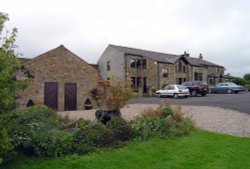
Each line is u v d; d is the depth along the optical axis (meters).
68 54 20.45
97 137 7.01
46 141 6.29
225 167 5.93
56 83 19.66
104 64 41.75
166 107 10.45
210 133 9.09
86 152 6.57
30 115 6.91
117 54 39.19
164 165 6.00
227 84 34.66
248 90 42.78
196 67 44.84
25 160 5.93
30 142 6.14
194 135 8.76
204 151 7.02
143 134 7.94
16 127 6.09
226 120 11.98
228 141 8.00
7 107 5.23
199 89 30.50
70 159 6.10
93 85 21.48
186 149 7.16
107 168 5.76
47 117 8.23
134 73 38.75
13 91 5.41
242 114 13.74
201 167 5.93
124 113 14.84
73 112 17.42
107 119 10.02
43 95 18.92
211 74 48.53
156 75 37.75
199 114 14.01
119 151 6.77
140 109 16.81
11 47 5.32
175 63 41.25
